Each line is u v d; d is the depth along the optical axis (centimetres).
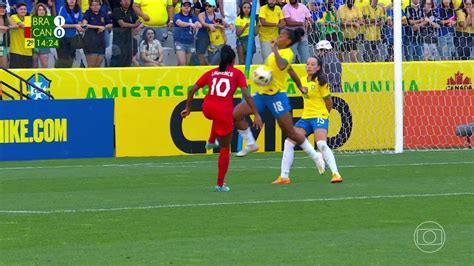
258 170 4362
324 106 3856
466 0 6044
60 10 5656
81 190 3741
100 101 5156
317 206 3198
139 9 5759
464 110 5669
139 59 5750
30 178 4178
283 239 2608
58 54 5656
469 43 6050
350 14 5809
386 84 5716
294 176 4122
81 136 5128
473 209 3102
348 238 2609
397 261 2316
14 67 5591
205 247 2509
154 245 2545
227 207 3203
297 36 3747
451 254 2391
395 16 5181
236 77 3531
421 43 5969
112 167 4600
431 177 4022
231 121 3553
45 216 3064
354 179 3978
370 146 5522
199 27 5809
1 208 3253
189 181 3991
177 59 5809
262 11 5819
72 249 2503
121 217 3023
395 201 3291
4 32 5559
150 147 5212
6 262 2345
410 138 5578
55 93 5559
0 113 5019
